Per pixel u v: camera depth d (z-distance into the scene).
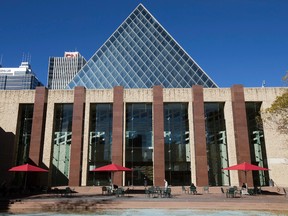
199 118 36.62
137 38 62.72
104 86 53.94
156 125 36.62
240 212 18.33
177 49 58.88
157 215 16.89
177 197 25.16
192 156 36.16
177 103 38.62
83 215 16.84
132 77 54.50
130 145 37.44
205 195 27.77
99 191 32.56
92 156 37.28
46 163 36.44
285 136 36.00
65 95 38.78
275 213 17.92
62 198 24.09
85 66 59.09
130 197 25.12
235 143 36.38
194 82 53.41
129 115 38.59
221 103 38.56
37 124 37.09
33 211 18.91
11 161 36.47
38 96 38.16
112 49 61.31
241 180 34.62
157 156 35.59
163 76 54.22
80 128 36.94
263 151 36.97
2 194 26.73
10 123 37.81
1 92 38.81
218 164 36.50
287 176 35.16
